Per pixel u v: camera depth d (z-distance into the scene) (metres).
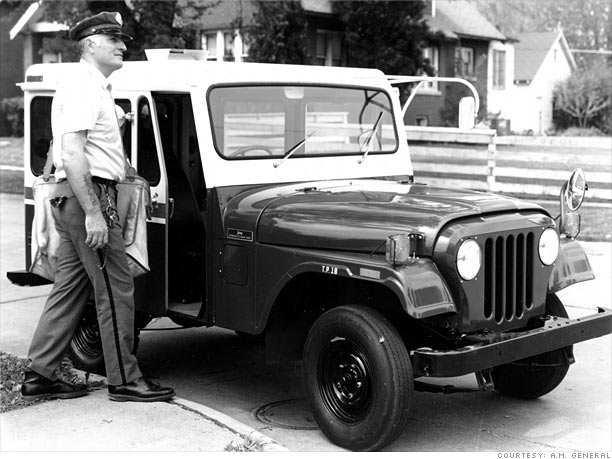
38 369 5.14
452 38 34.69
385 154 6.21
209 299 5.27
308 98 5.85
